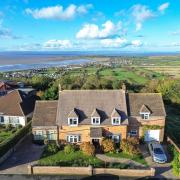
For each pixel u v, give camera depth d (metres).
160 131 51.91
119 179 38.12
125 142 47.31
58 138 50.44
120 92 53.00
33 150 47.91
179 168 38.78
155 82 106.62
